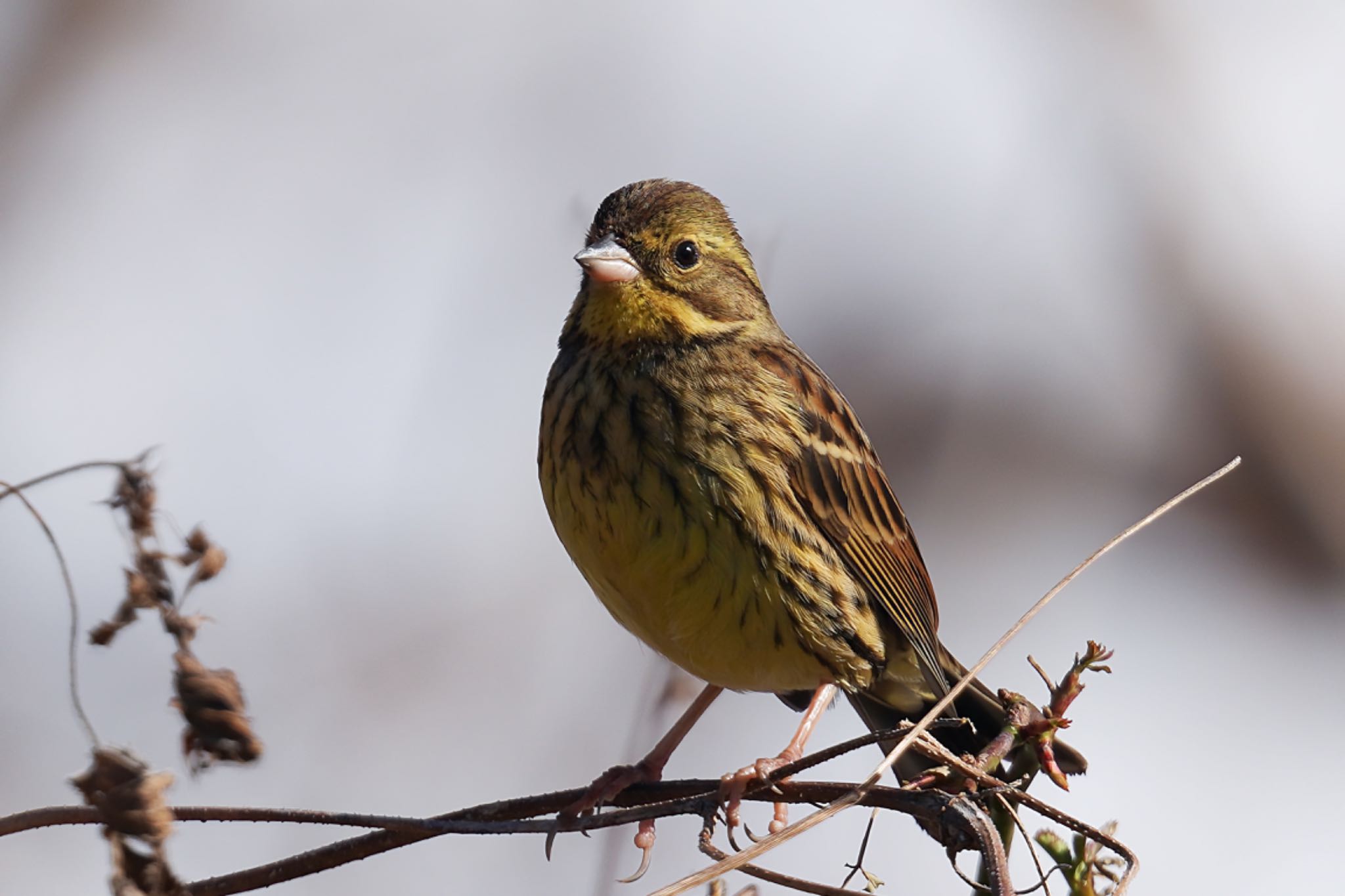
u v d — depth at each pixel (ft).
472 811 25.49
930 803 24.07
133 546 22.22
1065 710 25.90
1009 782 26.03
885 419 57.67
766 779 25.71
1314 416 61.16
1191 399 60.54
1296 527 60.44
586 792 33.12
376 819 23.85
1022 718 26.00
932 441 57.47
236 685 22.25
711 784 26.61
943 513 57.06
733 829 27.89
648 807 24.40
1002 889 23.26
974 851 24.68
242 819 23.63
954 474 57.31
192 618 22.30
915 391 57.88
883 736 25.08
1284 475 60.39
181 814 23.39
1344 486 60.95
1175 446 60.08
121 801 20.52
